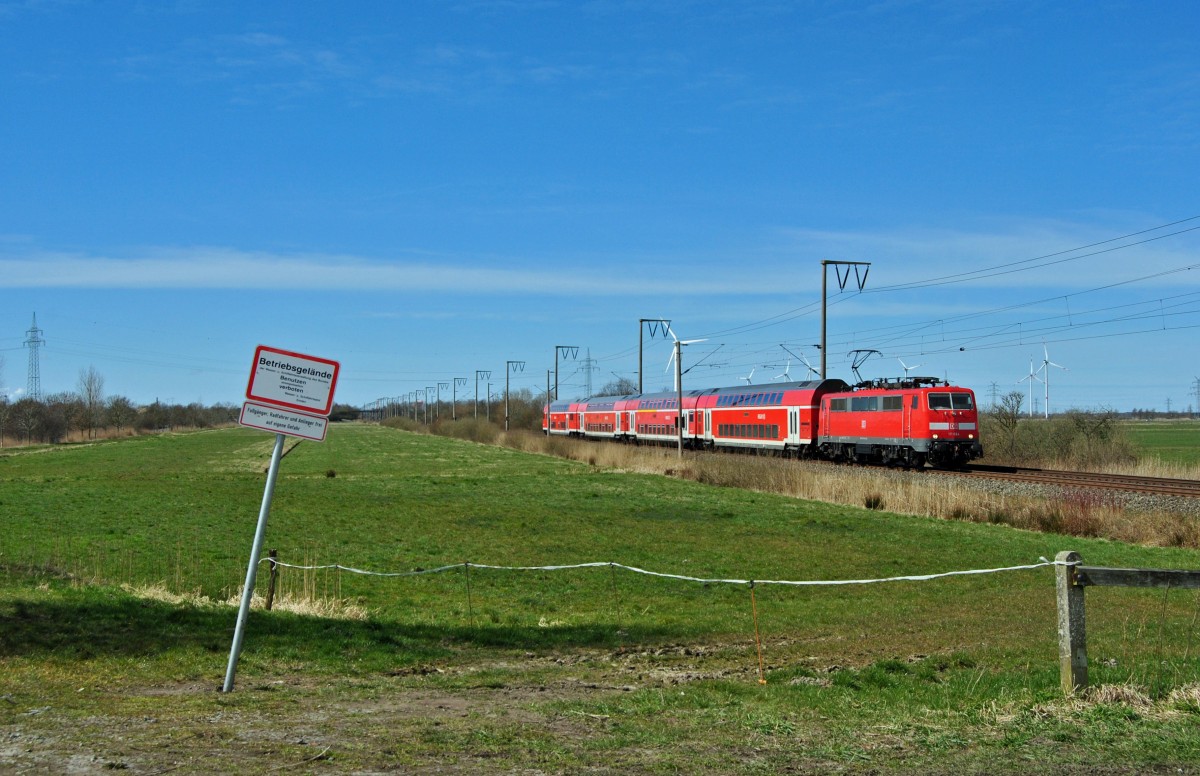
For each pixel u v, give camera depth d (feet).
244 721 27.61
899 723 27.45
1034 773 22.85
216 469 204.74
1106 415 183.42
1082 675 29.66
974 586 66.69
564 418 343.05
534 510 121.39
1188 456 220.43
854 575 73.51
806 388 188.24
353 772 22.48
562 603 61.31
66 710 28.68
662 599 62.80
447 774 22.40
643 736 26.08
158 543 86.58
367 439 395.55
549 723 27.73
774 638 47.60
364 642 43.29
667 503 130.11
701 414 234.79
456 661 41.16
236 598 58.65
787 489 143.33
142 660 37.47
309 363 32.96
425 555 82.64
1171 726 26.40
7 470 197.67
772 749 24.81
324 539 92.38
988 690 31.94
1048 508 101.19
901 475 141.38
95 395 427.33
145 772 22.25
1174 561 76.79
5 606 46.44
